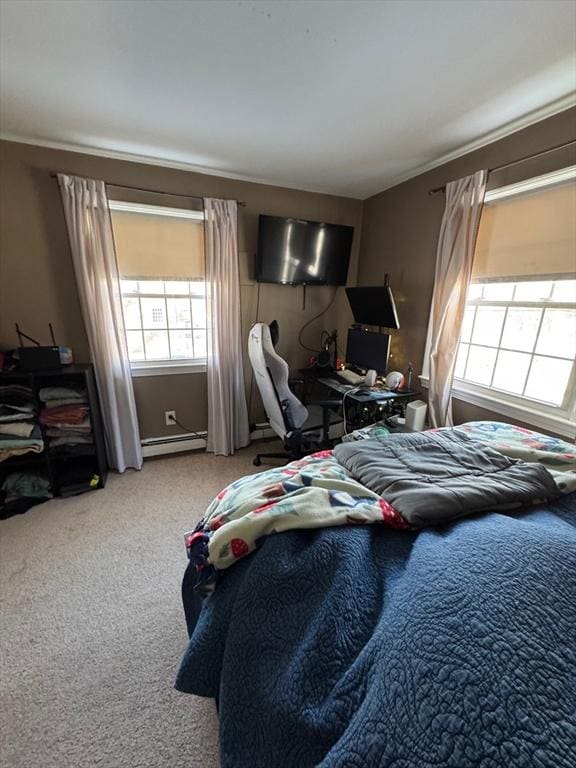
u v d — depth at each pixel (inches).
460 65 54.8
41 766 38.8
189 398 115.8
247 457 115.5
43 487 88.4
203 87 61.6
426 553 26.3
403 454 44.0
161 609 58.5
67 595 60.6
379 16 45.7
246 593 27.7
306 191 114.7
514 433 57.1
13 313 89.9
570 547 24.1
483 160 80.3
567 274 66.7
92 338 93.4
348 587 25.3
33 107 68.2
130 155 90.1
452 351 86.8
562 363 71.1
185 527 79.7
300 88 61.5
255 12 45.4
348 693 19.9
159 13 45.7
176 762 39.3
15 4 44.1
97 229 88.9
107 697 45.3
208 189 101.9
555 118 66.0
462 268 82.7
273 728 21.5
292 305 123.5
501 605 19.6
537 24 46.4
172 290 107.5
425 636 18.9
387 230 112.7
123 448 103.9
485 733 14.6
